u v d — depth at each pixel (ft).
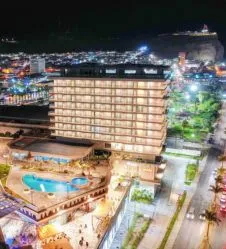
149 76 473.26
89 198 406.00
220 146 653.30
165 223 403.13
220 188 415.03
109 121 489.26
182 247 358.02
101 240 331.36
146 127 469.16
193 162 574.15
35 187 422.00
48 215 366.43
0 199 378.53
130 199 451.94
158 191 480.64
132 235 376.48
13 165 496.64
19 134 599.57
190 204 443.73
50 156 492.95
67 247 340.39
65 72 509.35
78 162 487.61
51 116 560.20
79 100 499.92
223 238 372.38
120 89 471.62
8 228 369.30
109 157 489.67
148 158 479.00
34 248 337.72
